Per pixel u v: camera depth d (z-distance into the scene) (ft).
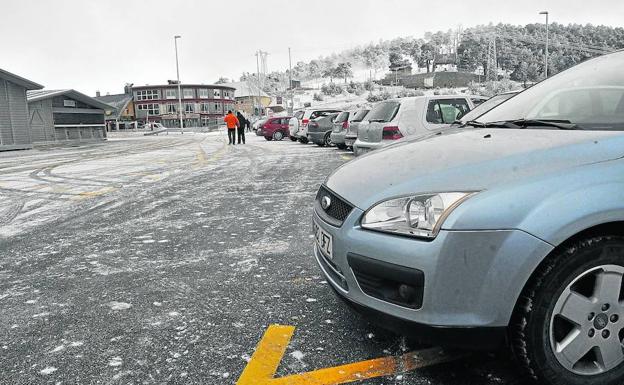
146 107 264.31
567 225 5.34
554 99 8.87
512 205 5.48
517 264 5.41
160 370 6.82
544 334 5.61
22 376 6.75
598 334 5.78
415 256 5.70
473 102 27.02
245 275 10.86
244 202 20.51
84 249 13.46
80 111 96.43
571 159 5.84
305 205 19.42
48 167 39.88
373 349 7.32
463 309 5.58
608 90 8.25
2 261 12.46
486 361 6.91
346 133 45.19
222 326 8.22
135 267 11.68
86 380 6.61
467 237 5.48
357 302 6.53
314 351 7.27
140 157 49.39
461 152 6.82
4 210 19.92
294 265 11.49
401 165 7.00
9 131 69.92
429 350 7.26
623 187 5.53
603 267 5.62
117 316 8.75
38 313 8.98
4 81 69.05
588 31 472.44
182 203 20.62
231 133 71.26
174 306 9.16
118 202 21.22
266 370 6.75
